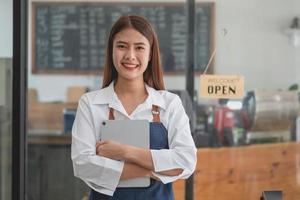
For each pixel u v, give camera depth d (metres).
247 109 2.66
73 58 3.80
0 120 2.64
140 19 1.57
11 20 2.51
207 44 2.78
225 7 2.74
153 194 1.51
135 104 1.58
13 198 2.55
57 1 3.69
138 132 1.51
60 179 2.96
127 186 1.49
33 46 3.57
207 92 2.57
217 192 2.62
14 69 2.48
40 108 3.24
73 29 3.74
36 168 2.97
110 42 1.61
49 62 3.68
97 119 1.55
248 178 2.65
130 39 1.53
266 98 2.69
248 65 2.67
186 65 2.80
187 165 1.49
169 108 1.57
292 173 2.68
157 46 1.62
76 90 3.62
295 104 2.73
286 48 2.74
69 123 3.20
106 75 1.64
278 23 2.73
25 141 2.62
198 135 2.64
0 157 2.68
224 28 2.72
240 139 2.66
